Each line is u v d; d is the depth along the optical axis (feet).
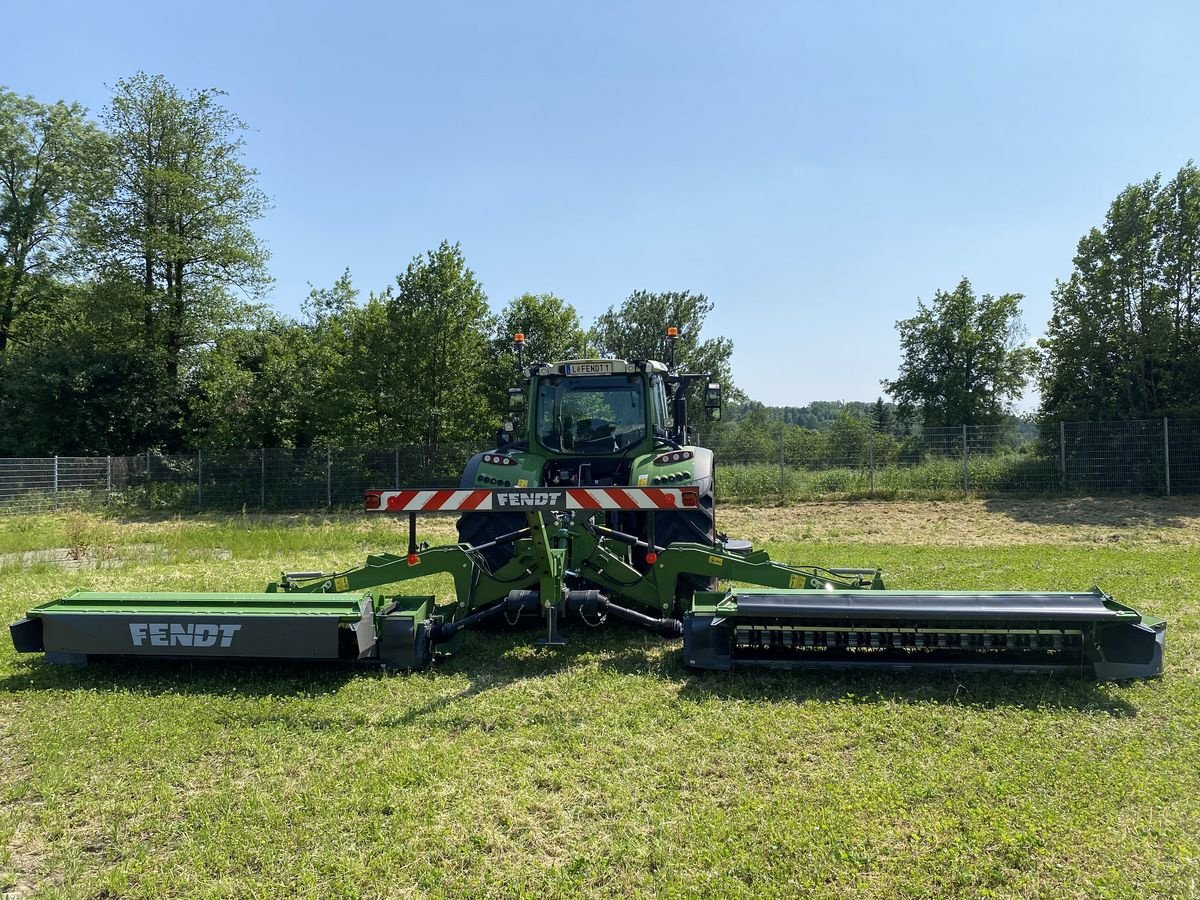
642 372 24.79
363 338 73.97
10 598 27.04
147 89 85.05
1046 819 10.43
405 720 14.47
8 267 96.78
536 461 24.34
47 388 81.00
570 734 13.65
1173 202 63.93
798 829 10.27
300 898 9.09
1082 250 66.69
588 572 19.39
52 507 68.13
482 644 19.71
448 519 59.26
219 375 84.43
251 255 89.61
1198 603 23.22
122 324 84.48
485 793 11.51
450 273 71.41
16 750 13.52
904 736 13.34
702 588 21.21
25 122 99.19
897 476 62.54
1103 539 42.19
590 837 10.30
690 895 8.93
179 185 83.82
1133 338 63.31
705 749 12.96
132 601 17.28
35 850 10.33
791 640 16.38
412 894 9.16
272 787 11.87
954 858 9.59
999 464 61.62
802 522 52.47
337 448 69.46
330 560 36.76
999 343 130.41
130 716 14.80
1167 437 57.82
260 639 16.31
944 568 31.53
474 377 74.28
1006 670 15.98
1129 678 15.78
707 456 24.41
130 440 84.43
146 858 10.00
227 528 51.60
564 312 91.76
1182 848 9.73
